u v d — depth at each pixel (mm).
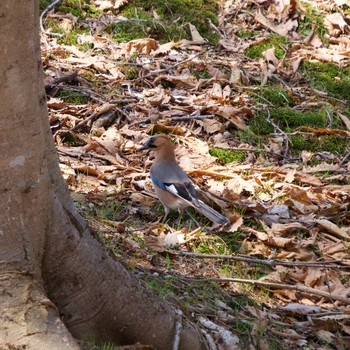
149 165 12727
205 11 17344
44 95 7297
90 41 15789
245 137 14016
